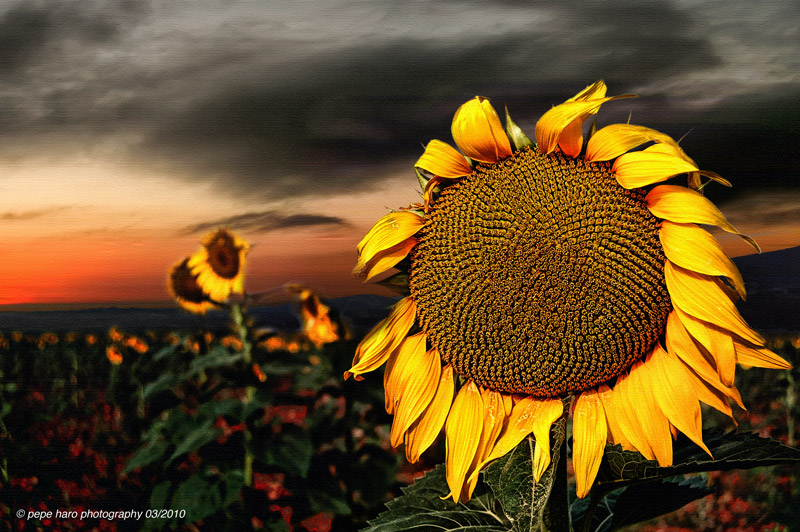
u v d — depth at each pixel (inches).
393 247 21.6
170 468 50.8
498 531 21.2
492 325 20.7
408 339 22.3
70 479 61.4
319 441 51.0
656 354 20.4
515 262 20.3
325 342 50.6
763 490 63.1
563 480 21.3
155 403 62.8
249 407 47.1
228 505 47.6
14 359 77.7
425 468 50.7
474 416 21.6
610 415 20.6
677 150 19.5
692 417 19.8
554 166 20.4
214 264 50.4
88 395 71.1
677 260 19.2
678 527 60.5
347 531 48.9
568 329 20.1
